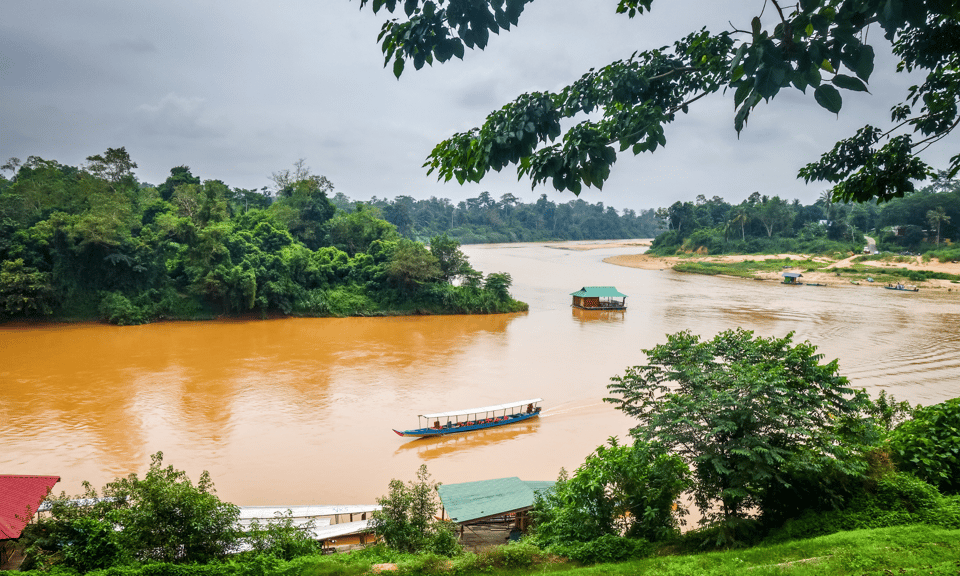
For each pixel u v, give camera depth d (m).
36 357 42.44
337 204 187.62
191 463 24.66
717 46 6.29
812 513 11.84
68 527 13.35
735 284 96.38
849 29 3.51
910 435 13.34
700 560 10.39
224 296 60.66
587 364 42.91
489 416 31.48
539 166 5.46
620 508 12.99
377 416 31.14
